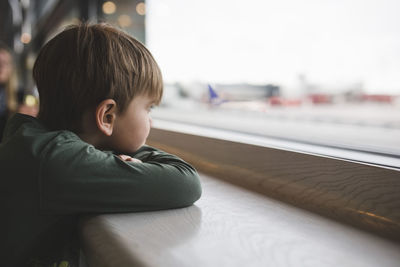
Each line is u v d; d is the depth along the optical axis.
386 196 0.47
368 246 0.41
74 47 0.53
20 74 3.80
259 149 0.70
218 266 0.35
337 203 0.53
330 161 0.55
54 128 0.56
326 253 0.39
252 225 0.48
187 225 0.47
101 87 0.52
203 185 0.70
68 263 0.52
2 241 0.45
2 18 4.27
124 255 0.36
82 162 0.46
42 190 0.44
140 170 0.50
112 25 0.61
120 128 0.56
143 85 0.57
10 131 0.54
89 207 0.47
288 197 0.61
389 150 0.60
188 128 1.08
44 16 3.36
